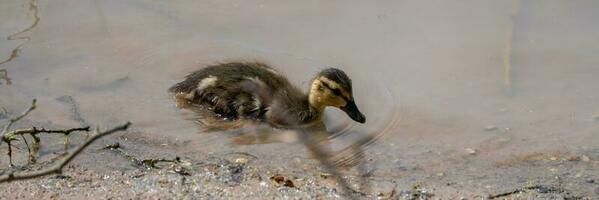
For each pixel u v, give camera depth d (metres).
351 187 9.30
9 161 9.63
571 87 11.84
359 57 12.97
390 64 12.75
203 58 13.12
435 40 13.26
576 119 11.02
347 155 10.41
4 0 14.59
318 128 11.60
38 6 14.46
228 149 10.58
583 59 12.48
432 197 9.06
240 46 13.42
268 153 10.46
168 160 10.01
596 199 9.02
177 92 12.21
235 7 14.57
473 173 9.75
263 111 11.87
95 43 13.38
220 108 11.94
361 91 12.14
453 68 12.48
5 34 13.48
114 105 11.70
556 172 9.73
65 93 11.94
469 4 14.44
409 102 11.73
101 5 14.66
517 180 9.54
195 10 14.57
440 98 11.76
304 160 10.25
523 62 12.52
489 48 12.94
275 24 14.03
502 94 11.75
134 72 12.67
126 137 10.69
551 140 10.53
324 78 11.80
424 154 10.30
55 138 10.38
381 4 14.57
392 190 9.22
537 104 11.45
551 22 13.60
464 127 10.96
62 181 9.07
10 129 10.59
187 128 11.27
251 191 8.95
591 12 13.80
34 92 11.88
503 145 10.45
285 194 8.86
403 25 13.80
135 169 9.61
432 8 14.33
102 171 9.46
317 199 8.77
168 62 12.96
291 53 13.20
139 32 13.74
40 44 13.26
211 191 8.90
